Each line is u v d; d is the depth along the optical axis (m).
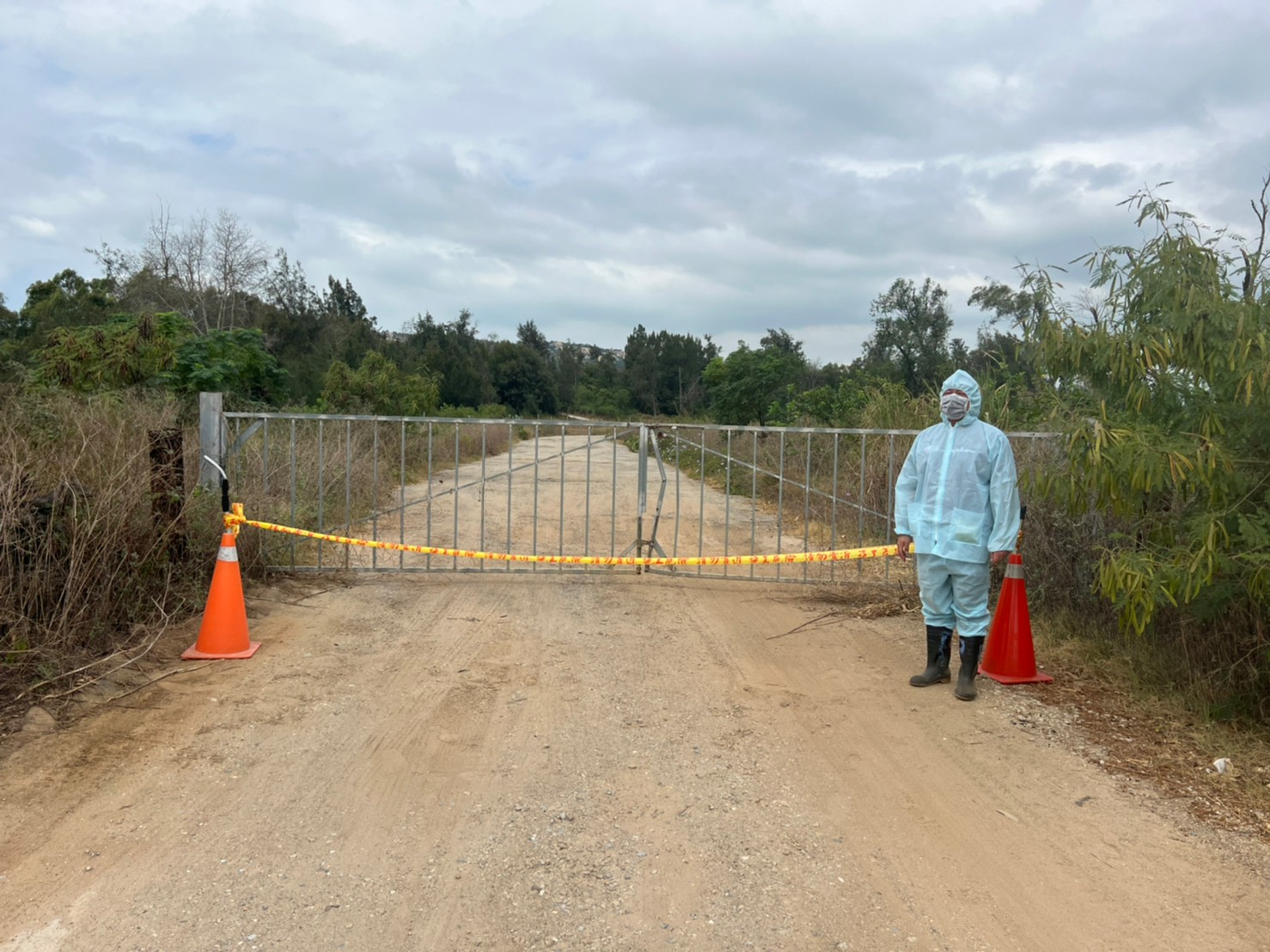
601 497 14.61
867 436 11.21
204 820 3.59
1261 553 4.16
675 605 7.23
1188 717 4.79
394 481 15.13
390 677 5.34
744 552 9.52
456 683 5.27
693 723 4.76
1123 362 4.83
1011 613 5.48
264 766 4.09
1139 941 2.91
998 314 8.79
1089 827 3.67
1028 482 5.89
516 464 22.28
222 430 7.56
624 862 3.36
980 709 5.01
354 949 2.81
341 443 11.80
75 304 27.86
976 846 3.51
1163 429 4.71
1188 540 4.53
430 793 3.88
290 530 6.75
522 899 3.11
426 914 3.00
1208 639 5.10
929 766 4.25
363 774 4.04
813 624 6.77
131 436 6.36
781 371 21.58
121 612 5.74
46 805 3.66
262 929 2.90
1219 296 4.59
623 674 5.51
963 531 5.13
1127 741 4.55
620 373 79.00
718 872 3.30
